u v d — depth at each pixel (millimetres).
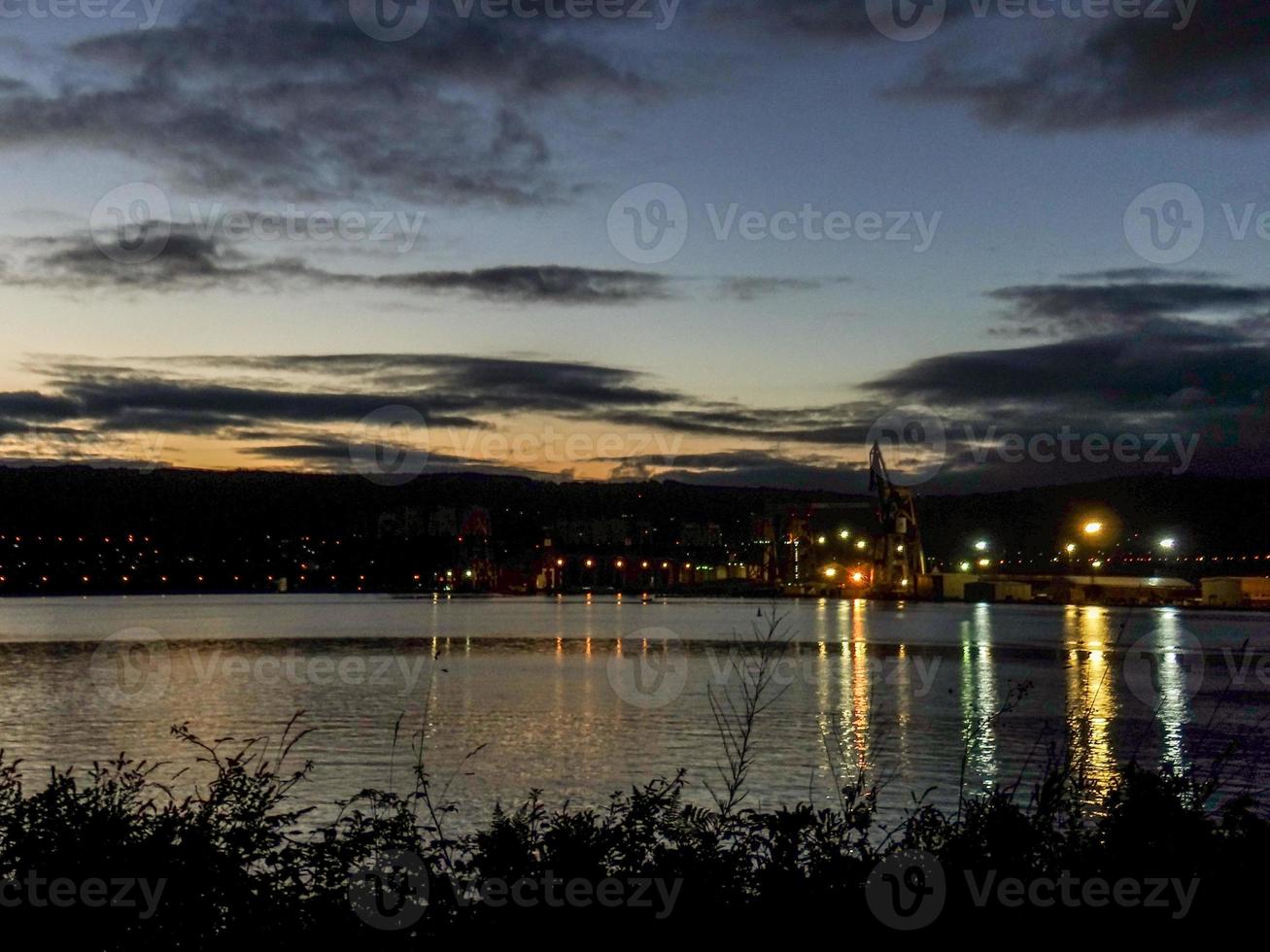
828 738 33281
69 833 7059
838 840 7469
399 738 36312
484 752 33219
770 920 6891
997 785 8289
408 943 6863
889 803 21297
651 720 41094
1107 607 172625
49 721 46000
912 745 30188
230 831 7410
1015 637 111625
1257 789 14320
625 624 145625
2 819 7203
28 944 6762
